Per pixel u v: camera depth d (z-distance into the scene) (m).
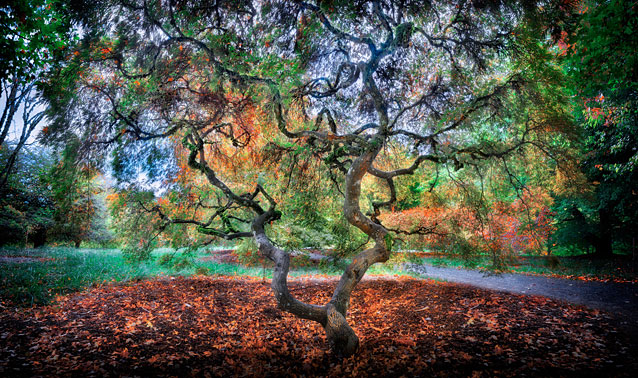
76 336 4.81
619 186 12.38
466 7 5.97
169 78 5.68
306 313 4.74
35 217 13.95
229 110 6.35
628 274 10.41
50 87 5.32
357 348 4.80
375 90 5.80
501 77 7.41
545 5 5.41
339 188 8.06
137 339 4.95
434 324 5.99
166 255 11.02
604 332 5.30
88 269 9.39
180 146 7.78
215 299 7.33
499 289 8.36
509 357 4.55
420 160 5.94
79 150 6.30
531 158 8.30
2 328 4.82
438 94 6.82
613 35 3.65
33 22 4.17
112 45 5.55
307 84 6.36
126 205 8.48
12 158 7.96
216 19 5.39
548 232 13.01
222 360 4.65
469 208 8.48
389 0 5.65
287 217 9.19
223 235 5.34
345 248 9.03
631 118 9.77
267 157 7.22
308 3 5.19
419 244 10.19
